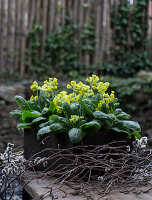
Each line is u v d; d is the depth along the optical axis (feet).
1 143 7.07
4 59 17.84
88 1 19.21
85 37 19.34
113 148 4.33
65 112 4.68
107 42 19.77
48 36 18.85
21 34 18.11
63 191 3.90
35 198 3.88
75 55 19.29
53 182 4.33
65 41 19.10
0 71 17.61
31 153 5.25
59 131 4.56
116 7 19.93
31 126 5.12
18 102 5.19
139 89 15.87
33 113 4.93
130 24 20.27
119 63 20.13
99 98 4.83
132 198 3.85
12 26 17.98
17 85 15.21
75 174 4.34
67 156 4.48
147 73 17.72
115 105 5.05
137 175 4.60
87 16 19.30
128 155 4.31
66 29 19.13
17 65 18.07
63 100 4.66
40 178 4.60
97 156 4.48
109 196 3.92
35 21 18.49
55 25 18.98
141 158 4.39
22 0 17.95
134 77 18.81
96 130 4.47
